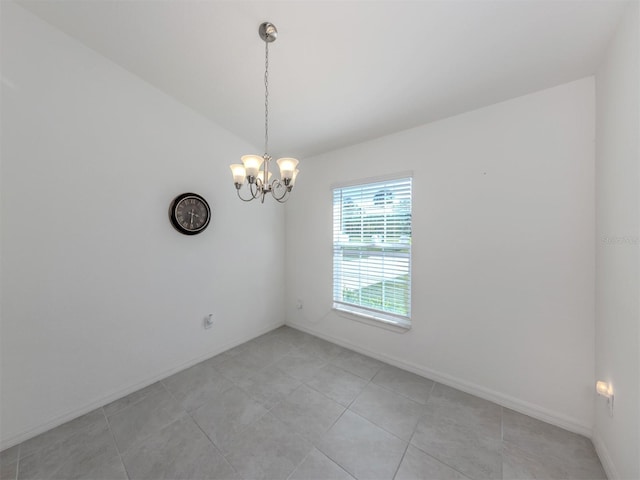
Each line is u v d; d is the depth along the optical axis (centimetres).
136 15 156
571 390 164
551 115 166
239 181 157
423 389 208
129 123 203
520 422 172
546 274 170
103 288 193
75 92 177
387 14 135
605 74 138
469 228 199
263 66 184
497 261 188
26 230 161
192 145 243
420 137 224
